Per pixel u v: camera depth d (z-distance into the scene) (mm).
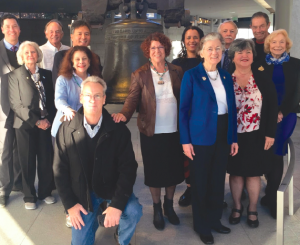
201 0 12547
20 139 2889
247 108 2549
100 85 1991
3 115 3076
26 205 2945
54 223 2701
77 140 2000
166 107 2555
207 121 2361
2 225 2668
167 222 2711
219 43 2314
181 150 2680
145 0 5059
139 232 2553
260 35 3477
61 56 2867
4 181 3029
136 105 2596
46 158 2998
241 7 13953
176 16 4984
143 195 3225
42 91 2936
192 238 2473
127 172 2076
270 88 2518
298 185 3389
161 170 2584
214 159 2445
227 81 2406
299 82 2775
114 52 5367
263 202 3010
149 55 2557
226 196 3189
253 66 2664
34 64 2924
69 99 2604
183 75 2561
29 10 14797
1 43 3150
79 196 2064
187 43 2945
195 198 2455
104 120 2025
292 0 7035
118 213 2000
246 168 2564
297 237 2473
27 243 2408
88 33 3145
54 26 3457
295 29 7047
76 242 2102
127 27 5043
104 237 2486
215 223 2527
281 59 2787
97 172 2029
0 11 15031
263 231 2561
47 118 2969
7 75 3072
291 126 2795
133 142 5004
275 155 2773
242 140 2574
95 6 4859
